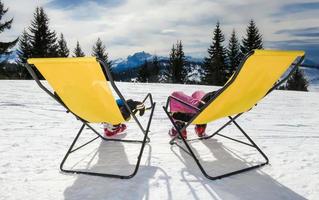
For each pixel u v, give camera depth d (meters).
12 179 2.24
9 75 28.00
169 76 40.41
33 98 5.82
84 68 1.99
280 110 5.57
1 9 27.22
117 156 2.73
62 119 4.15
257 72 2.11
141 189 2.09
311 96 8.34
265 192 2.08
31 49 32.12
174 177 2.29
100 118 2.56
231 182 2.22
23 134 3.37
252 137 3.47
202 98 2.87
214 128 3.83
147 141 3.16
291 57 2.11
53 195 2.01
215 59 37.38
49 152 2.82
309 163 2.63
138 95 6.93
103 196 1.99
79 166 2.50
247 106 2.60
